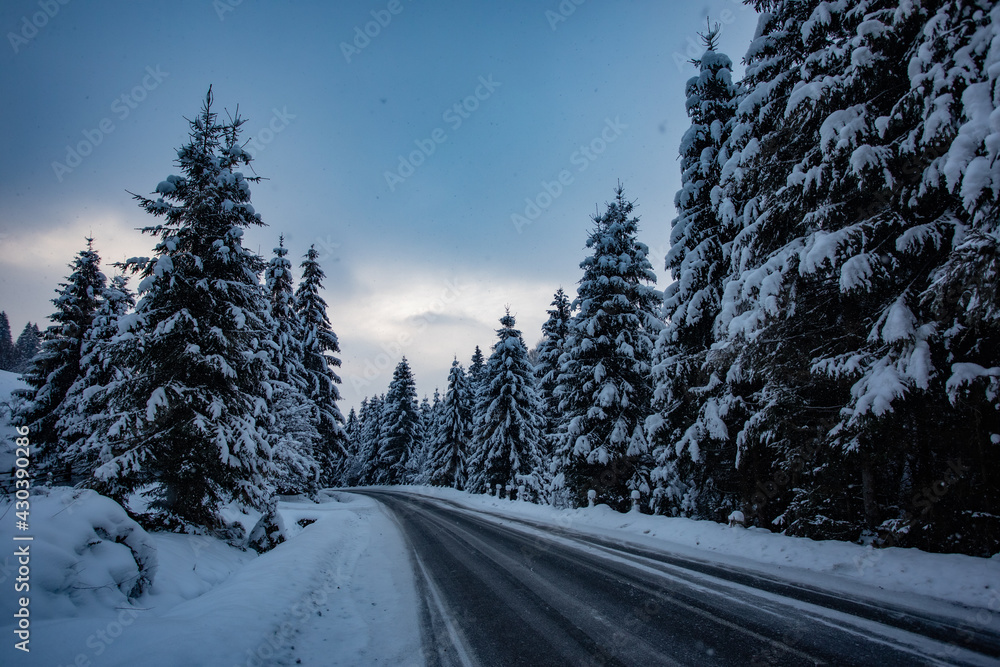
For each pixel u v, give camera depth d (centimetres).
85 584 482
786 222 920
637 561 812
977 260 536
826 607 495
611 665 382
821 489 812
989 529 604
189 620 432
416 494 3203
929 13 663
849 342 795
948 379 600
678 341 1305
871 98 754
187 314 966
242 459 1001
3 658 324
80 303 1981
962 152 569
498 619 526
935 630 411
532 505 1912
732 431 1088
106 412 1001
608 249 1673
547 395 2584
